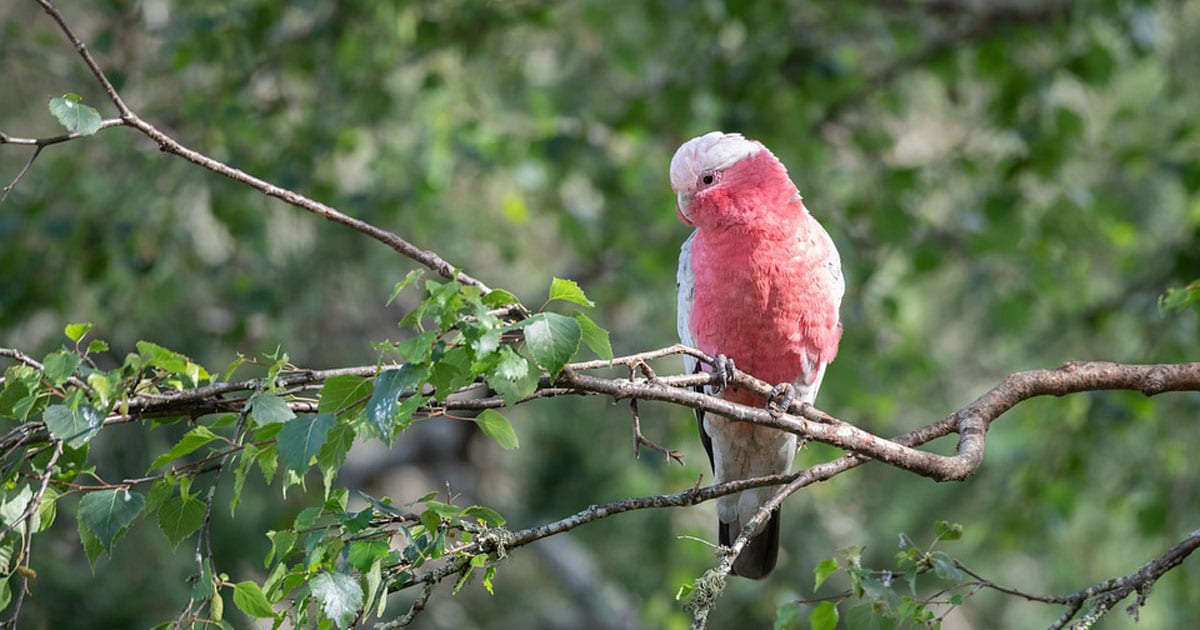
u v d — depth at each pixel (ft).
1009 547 38.37
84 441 13.42
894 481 41.73
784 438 24.08
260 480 37.06
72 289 38.70
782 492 16.40
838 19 39.34
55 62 37.24
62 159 36.94
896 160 43.60
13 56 37.63
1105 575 41.37
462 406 14.88
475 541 14.89
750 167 22.80
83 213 37.22
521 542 15.11
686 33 40.09
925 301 47.80
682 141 39.22
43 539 36.06
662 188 39.75
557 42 45.47
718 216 22.74
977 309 45.03
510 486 47.65
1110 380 18.88
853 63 40.86
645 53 40.65
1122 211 38.99
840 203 40.60
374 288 43.24
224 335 37.88
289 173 37.65
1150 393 18.86
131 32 37.04
